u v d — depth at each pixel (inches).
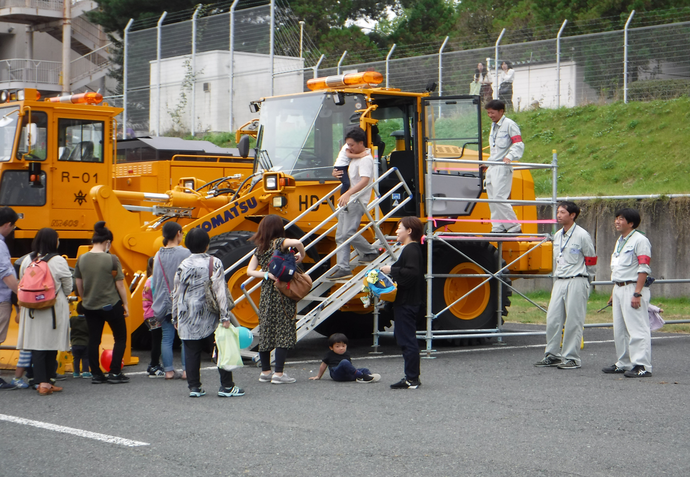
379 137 383.6
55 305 287.0
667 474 187.0
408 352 296.2
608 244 677.3
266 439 218.7
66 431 228.2
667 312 573.6
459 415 250.4
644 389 298.4
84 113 446.9
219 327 278.5
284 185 375.6
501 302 437.1
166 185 499.5
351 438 219.9
